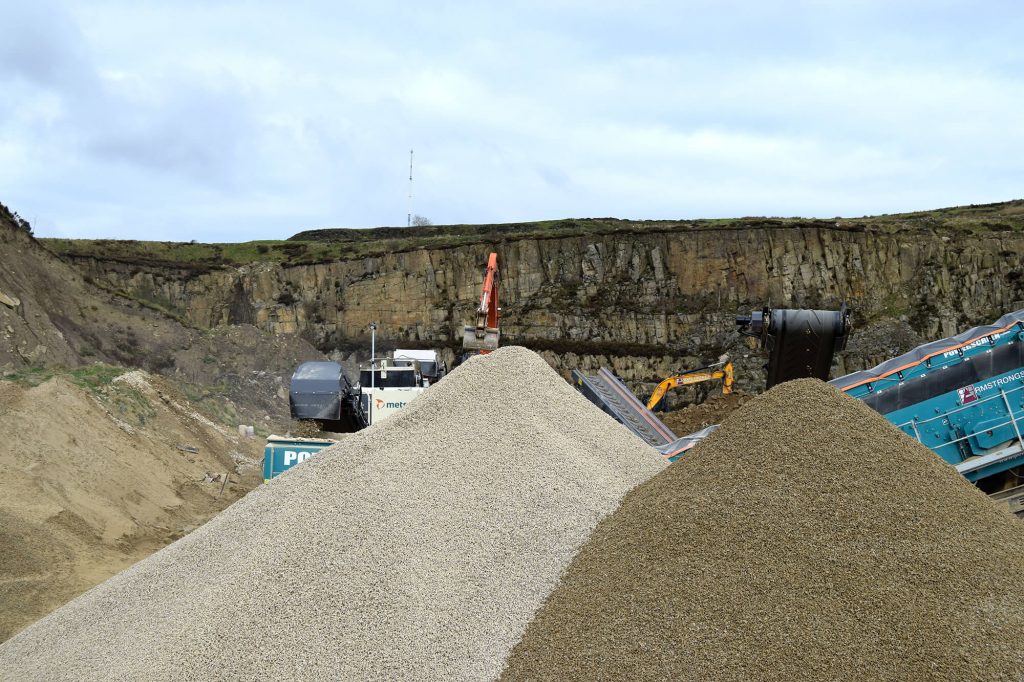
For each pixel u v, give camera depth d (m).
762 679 6.61
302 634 7.64
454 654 7.48
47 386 19.86
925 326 56.84
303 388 21.27
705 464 8.65
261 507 9.48
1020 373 14.50
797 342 15.80
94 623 8.70
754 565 7.46
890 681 6.49
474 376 10.72
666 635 7.07
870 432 8.55
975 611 6.95
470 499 9.00
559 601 7.76
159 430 24.83
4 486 15.60
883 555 7.38
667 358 57.94
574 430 10.27
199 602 8.14
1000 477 14.88
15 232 40.53
